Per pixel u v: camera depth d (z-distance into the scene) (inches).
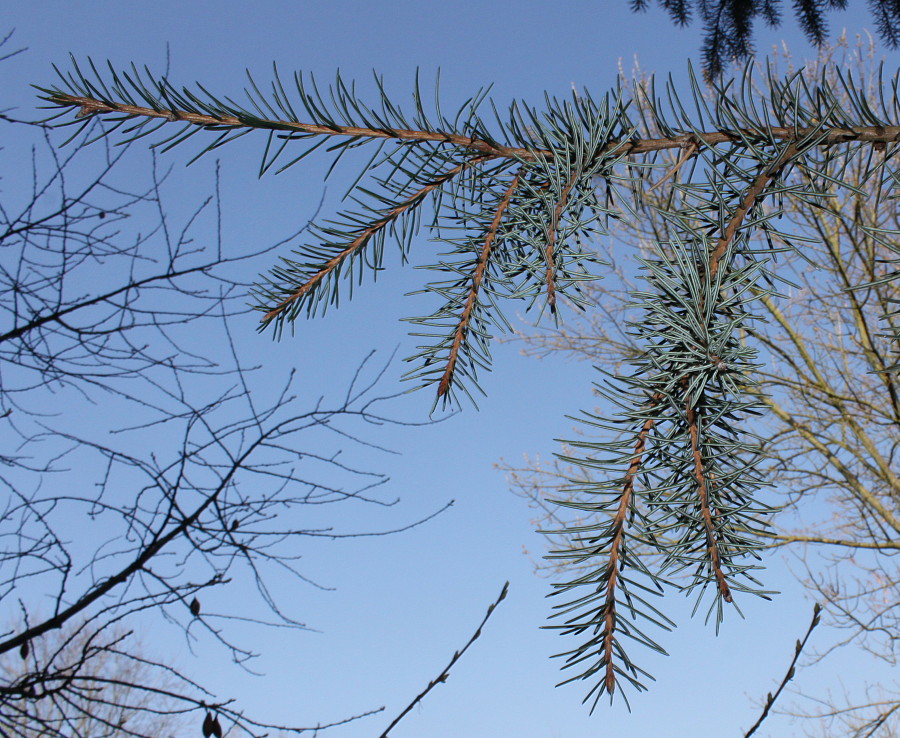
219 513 87.1
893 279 27.5
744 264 34.3
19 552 84.5
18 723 76.4
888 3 127.0
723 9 125.0
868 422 218.7
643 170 36.9
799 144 33.7
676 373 30.9
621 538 29.2
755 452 30.1
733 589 28.2
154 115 35.8
